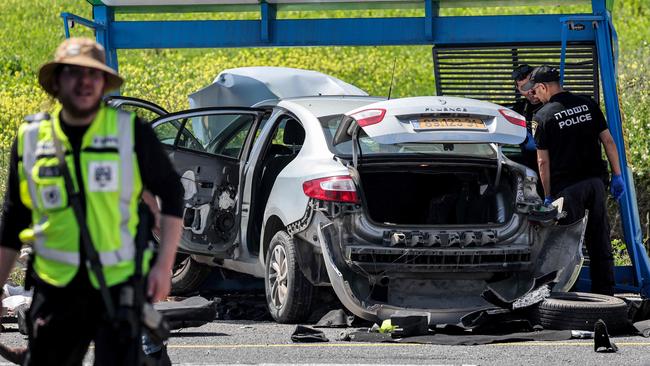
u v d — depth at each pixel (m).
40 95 64.25
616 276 34.88
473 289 28.09
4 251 14.65
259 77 46.84
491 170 29.55
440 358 24.02
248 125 32.81
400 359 23.95
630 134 45.53
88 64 13.79
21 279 34.09
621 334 27.53
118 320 13.73
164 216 14.51
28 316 14.20
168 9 42.16
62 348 14.16
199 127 35.59
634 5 92.69
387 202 30.42
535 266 28.50
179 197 14.58
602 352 24.66
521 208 28.33
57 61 13.79
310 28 40.78
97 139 14.04
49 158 14.01
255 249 31.36
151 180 14.40
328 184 27.55
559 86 32.44
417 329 26.69
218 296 35.94
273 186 29.95
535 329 27.50
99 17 41.50
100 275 13.79
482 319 27.16
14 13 93.25
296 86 46.72
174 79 68.31
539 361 23.64
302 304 28.86
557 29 38.88
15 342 26.33
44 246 14.05
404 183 30.52
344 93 46.53
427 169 29.16
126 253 14.08
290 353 24.81
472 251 27.48
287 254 28.83
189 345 26.00
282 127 33.50
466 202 29.91
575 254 28.83
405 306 27.53
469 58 40.59
